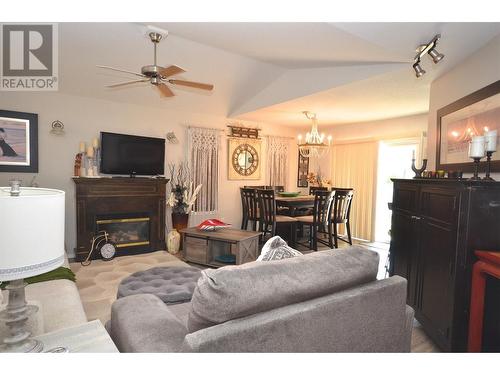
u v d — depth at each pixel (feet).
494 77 7.19
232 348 2.96
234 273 3.29
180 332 4.09
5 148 12.07
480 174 7.61
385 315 4.30
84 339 3.84
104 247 13.02
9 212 2.88
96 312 8.41
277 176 20.43
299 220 16.29
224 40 10.32
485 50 7.57
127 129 14.84
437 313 6.86
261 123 19.60
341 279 3.93
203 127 16.89
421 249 7.72
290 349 3.30
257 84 14.66
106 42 10.85
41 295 6.41
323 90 11.81
